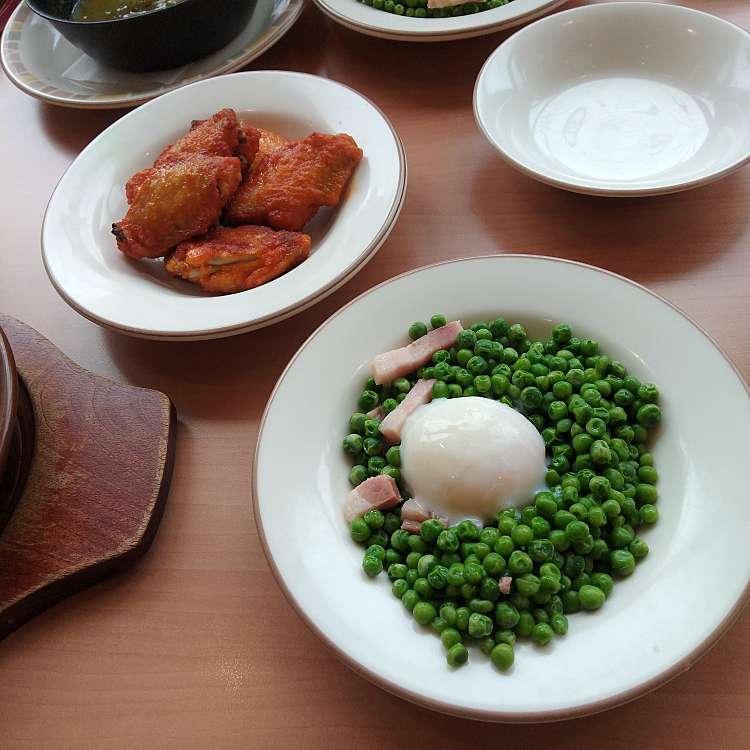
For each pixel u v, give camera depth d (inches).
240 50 22.3
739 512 11.7
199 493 14.6
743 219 16.9
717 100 18.6
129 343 17.1
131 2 22.7
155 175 17.1
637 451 13.4
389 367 14.5
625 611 11.5
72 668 12.9
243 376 16.2
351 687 12.2
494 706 10.5
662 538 12.3
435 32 20.2
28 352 16.3
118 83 22.3
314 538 12.6
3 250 19.6
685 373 13.4
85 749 12.1
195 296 17.1
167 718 12.2
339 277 15.8
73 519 13.9
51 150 22.1
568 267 14.8
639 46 19.7
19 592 13.1
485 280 15.1
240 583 13.4
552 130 19.1
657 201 17.5
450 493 13.1
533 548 12.0
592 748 11.3
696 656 10.6
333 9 21.7
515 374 14.2
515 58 19.4
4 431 12.5
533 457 13.3
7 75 22.9
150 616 13.3
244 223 17.8
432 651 11.4
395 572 12.4
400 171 17.3
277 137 19.4
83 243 17.8
